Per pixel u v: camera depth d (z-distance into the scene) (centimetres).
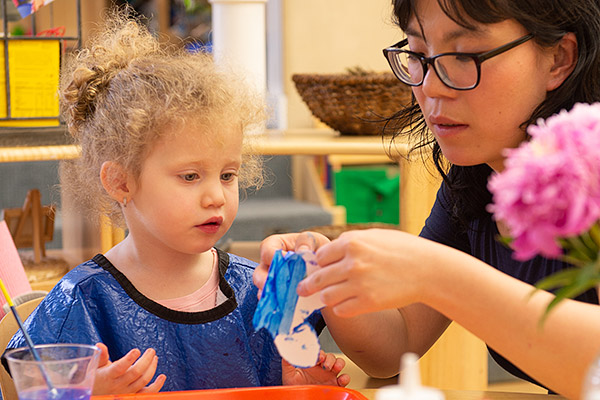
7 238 153
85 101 115
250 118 116
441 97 98
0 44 174
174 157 105
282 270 81
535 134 57
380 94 210
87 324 105
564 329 74
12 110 176
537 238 55
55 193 214
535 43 95
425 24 96
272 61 334
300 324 81
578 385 74
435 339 119
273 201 340
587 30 96
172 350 108
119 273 110
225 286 115
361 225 222
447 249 78
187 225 105
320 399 87
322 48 336
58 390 72
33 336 103
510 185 55
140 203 108
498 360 121
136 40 126
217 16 224
